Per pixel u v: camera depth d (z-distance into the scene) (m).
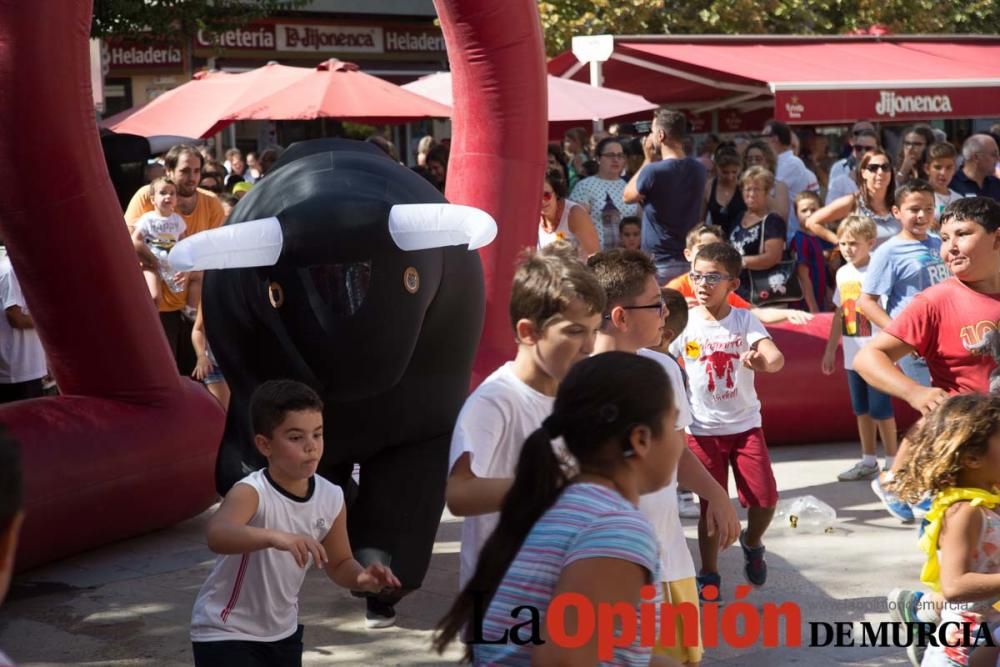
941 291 4.59
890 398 7.48
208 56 22.05
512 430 3.40
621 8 20.08
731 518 4.11
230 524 3.61
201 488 6.84
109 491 6.28
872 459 7.68
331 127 22.41
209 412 6.90
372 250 4.76
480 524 3.39
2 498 2.19
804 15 21.95
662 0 20.20
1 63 5.75
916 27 22.80
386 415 5.11
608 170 10.02
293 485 3.84
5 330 7.36
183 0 17.22
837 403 8.55
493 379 3.45
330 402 5.00
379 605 5.41
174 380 6.75
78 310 6.25
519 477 2.70
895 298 6.81
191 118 12.28
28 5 5.72
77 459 6.13
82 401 6.40
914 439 3.83
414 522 5.18
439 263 5.07
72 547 6.27
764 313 8.09
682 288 6.46
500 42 7.03
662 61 15.40
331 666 5.00
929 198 6.71
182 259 4.65
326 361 4.73
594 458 2.66
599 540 2.52
